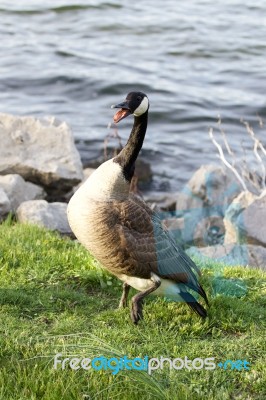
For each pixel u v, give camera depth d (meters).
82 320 9.41
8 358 8.48
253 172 18.73
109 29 38.72
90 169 18.80
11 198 14.51
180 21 40.44
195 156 24.77
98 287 10.55
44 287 10.27
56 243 11.78
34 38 36.62
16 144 15.88
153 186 21.88
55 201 15.79
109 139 24.80
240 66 34.34
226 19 41.50
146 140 25.89
